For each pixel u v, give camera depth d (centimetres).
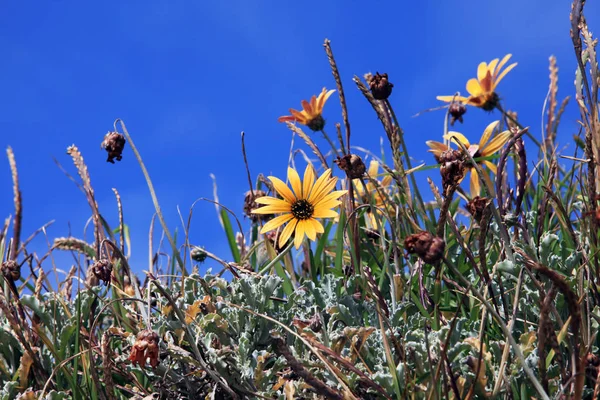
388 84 58
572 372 45
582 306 49
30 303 56
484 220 50
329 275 57
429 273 59
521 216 56
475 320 53
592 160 52
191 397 52
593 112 52
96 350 55
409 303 53
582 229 54
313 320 53
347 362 48
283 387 52
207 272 58
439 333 48
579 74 54
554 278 43
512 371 48
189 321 54
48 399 50
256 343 54
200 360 51
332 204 59
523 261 48
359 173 58
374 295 54
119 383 55
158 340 49
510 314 53
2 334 55
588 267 51
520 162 55
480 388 47
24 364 54
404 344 50
